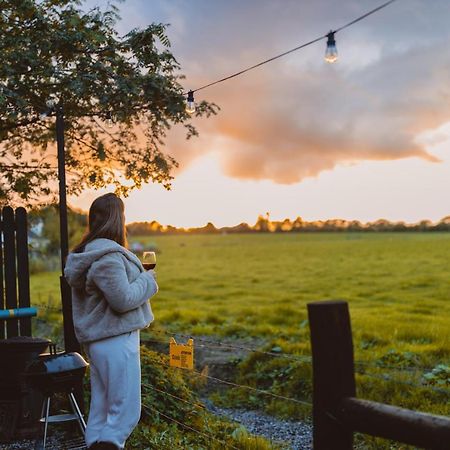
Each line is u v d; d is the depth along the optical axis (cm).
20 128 774
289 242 7631
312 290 2898
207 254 6116
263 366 967
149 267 458
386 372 890
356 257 4834
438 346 1048
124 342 406
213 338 1345
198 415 664
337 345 282
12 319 646
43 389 465
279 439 712
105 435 395
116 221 420
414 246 5606
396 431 249
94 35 651
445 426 232
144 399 633
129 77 682
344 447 278
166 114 707
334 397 280
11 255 654
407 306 2028
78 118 735
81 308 414
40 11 670
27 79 667
